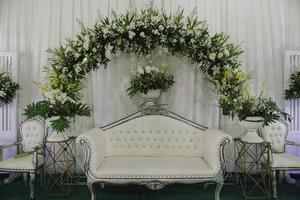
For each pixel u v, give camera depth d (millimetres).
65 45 3711
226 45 3572
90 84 3867
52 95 3227
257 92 3861
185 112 3826
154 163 3094
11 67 3762
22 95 3924
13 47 3924
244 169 3418
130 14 3656
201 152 3482
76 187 3525
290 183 3641
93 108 3859
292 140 3822
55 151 3701
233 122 3852
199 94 3838
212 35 3826
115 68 3822
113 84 3830
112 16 3771
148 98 3555
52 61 3695
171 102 3838
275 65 3889
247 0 3861
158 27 3412
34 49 3885
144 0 3803
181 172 2904
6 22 3926
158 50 3686
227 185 3596
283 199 3150
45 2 3865
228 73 3406
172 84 3635
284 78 3781
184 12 3807
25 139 3664
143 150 3547
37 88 3889
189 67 3805
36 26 3879
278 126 3643
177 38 3443
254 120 3186
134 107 3840
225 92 3410
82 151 3824
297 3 3928
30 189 3191
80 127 3871
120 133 3541
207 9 3828
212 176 2904
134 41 3480
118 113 3846
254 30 3867
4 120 3805
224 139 2953
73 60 3459
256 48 3861
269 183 3311
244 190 3328
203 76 3816
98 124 3848
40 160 3311
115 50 3539
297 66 3762
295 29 3936
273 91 3881
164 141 3547
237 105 3219
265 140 3525
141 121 3564
